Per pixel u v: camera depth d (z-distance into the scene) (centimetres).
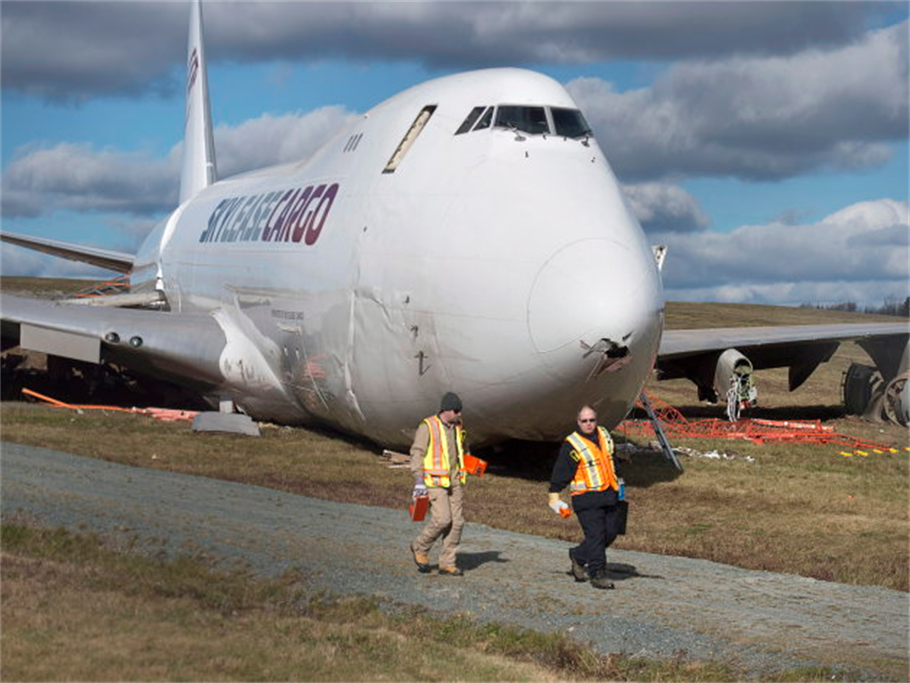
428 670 879
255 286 2741
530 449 2359
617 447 2478
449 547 1230
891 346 3559
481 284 1969
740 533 1736
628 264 1942
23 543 1282
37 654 873
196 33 4734
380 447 2450
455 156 2155
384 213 2209
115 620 976
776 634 1024
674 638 999
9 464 1881
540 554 1386
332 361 2330
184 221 3853
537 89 2200
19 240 4656
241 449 2347
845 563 1502
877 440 3162
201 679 830
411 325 2077
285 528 1456
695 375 3409
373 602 1087
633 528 1753
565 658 932
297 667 866
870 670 912
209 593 1092
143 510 1516
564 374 1923
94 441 2312
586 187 2059
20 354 4412
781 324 10119
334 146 2652
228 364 2809
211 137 4647
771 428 3331
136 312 2972
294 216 2606
